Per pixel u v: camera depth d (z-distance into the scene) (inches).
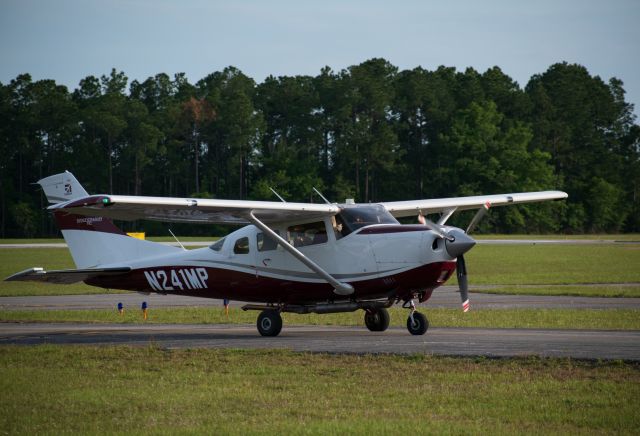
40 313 2564.0
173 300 3154.5
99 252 2121.1
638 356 1326.3
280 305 1866.4
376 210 1850.4
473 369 1274.6
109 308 2832.2
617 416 996.6
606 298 2903.5
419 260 1712.6
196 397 1143.6
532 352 1389.0
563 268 4717.0
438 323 2080.5
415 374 1256.2
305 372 1301.7
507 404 1066.7
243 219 1838.1
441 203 2037.4
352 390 1165.7
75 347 1627.7
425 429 956.0
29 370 1385.3
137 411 1075.3
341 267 1790.1
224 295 1975.9
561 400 1075.9
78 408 1097.4
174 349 1560.0
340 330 1973.4
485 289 3405.5
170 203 1637.6
